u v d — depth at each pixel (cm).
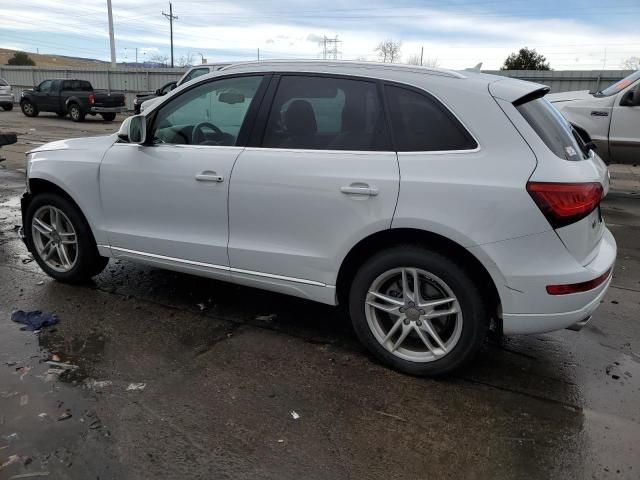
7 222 652
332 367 342
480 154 297
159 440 267
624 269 548
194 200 373
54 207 444
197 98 381
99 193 415
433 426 287
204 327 390
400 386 323
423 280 321
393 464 258
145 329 384
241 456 259
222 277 382
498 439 278
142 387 312
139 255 410
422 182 301
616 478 253
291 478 246
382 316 343
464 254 306
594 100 894
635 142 858
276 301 439
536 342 384
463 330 313
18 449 257
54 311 407
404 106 318
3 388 305
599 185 305
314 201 330
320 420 288
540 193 283
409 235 319
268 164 344
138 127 387
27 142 1427
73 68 3241
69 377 319
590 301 302
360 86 331
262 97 357
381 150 318
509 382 331
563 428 288
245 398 306
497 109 300
